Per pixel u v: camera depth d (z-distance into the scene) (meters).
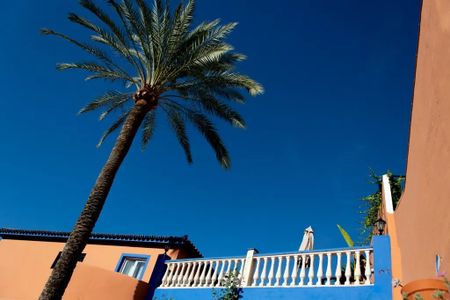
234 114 11.90
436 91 4.66
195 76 11.40
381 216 11.57
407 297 4.61
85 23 10.98
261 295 9.03
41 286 13.70
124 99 13.05
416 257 6.35
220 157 12.30
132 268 14.37
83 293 10.98
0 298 13.34
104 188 8.99
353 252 8.45
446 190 4.42
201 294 10.25
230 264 10.56
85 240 8.29
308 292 8.34
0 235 17.45
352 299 7.60
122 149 9.77
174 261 12.02
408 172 7.13
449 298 4.07
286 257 9.48
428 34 4.93
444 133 4.39
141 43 11.36
